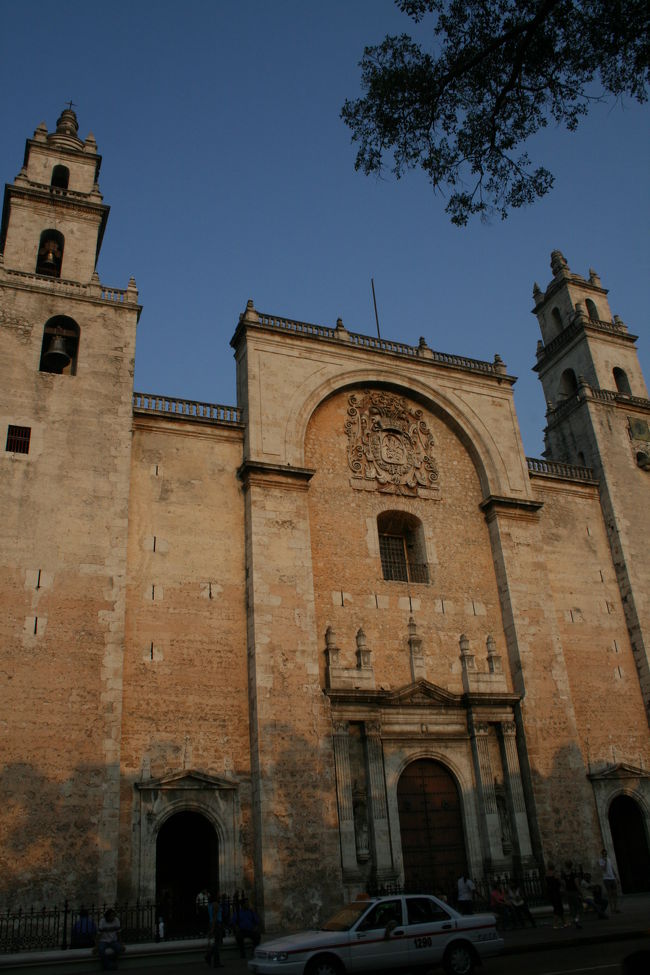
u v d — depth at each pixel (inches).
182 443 1282.0
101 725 1019.3
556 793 1293.1
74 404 1198.3
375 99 726.5
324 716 1164.5
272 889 1031.0
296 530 1269.7
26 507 1103.0
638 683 1492.4
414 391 1525.6
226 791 1084.5
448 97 732.0
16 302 1236.5
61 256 1373.0
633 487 1673.2
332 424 1437.0
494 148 741.3
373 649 1285.7
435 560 1413.6
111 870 953.5
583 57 696.4
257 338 1405.0
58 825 954.1
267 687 1138.7
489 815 1231.5
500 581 1439.5
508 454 1555.1
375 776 1173.7
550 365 1941.4
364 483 1412.4
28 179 1392.7
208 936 850.1
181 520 1223.5
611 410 1745.8
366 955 659.4
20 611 1040.2
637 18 669.9
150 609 1145.4
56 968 824.9
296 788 1099.3
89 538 1117.7
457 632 1369.3
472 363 1635.1
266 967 636.7
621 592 1565.0
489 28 702.5
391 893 1096.2
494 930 709.9
